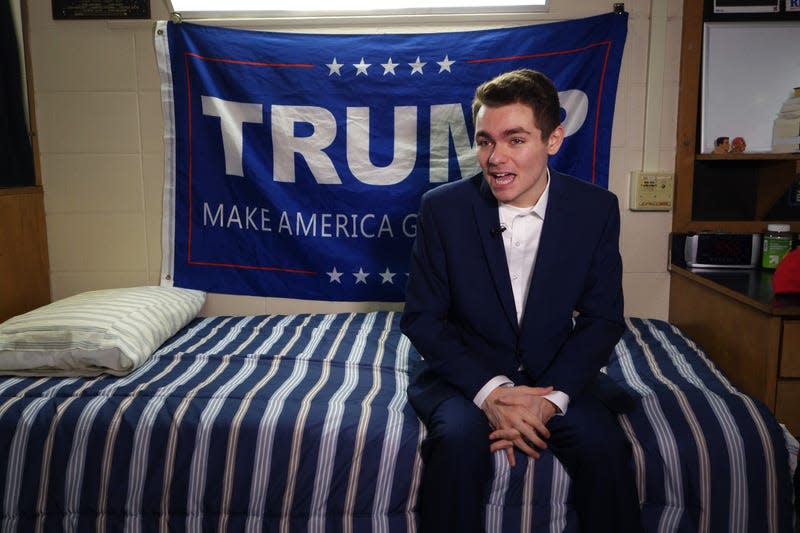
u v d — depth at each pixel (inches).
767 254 86.7
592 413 56.5
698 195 94.6
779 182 88.7
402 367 73.2
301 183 92.4
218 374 69.9
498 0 88.6
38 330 70.2
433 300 62.1
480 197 60.7
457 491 51.8
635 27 89.1
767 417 57.6
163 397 62.6
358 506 57.2
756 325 67.2
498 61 88.7
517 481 55.0
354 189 92.2
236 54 90.4
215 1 90.4
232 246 94.5
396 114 90.7
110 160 94.5
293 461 57.6
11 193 86.9
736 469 55.4
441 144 90.9
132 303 80.1
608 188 93.2
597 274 61.3
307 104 90.9
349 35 90.4
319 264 93.7
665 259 94.8
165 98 92.0
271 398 62.5
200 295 93.4
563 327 60.5
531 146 54.9
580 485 53.6
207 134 92.2
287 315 95.3
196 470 58.2
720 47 89.3
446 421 54.4
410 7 89.4
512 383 58.9
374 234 93.1
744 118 90.2
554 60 87.7
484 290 60.0
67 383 67.0
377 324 88.0
